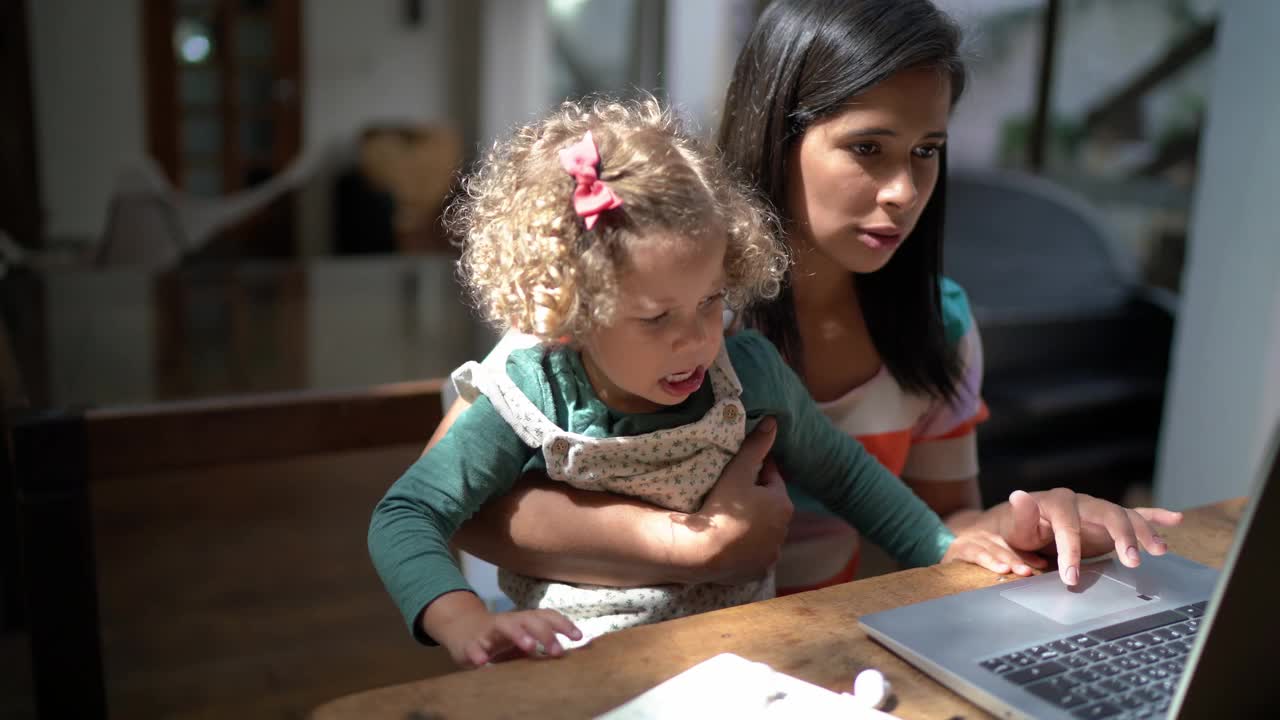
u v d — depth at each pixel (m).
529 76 6.88
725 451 0.90
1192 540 0.94
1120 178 4.36
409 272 5.09
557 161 0.78
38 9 6.28
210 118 6.83
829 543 1.12
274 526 2.52
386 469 2.95
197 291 4.23
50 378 2.53
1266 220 1.97
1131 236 4.22
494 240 0.80
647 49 6.36
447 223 0.94
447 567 0.77
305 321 3.66
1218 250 2.07
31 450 1.23
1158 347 3.41
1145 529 0.86
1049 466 2.86
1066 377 3.25
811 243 1.02
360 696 0.64
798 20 0.97
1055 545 0.89
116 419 1.42
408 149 6.68
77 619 1.27
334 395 1.57
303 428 1.55
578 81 6.86
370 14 6.99
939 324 1.10
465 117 7.27
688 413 0.88
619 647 0.71
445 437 0.86
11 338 2.95
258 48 6.84
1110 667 0.67
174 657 1.88
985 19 4.56
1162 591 0.80
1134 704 0.62
